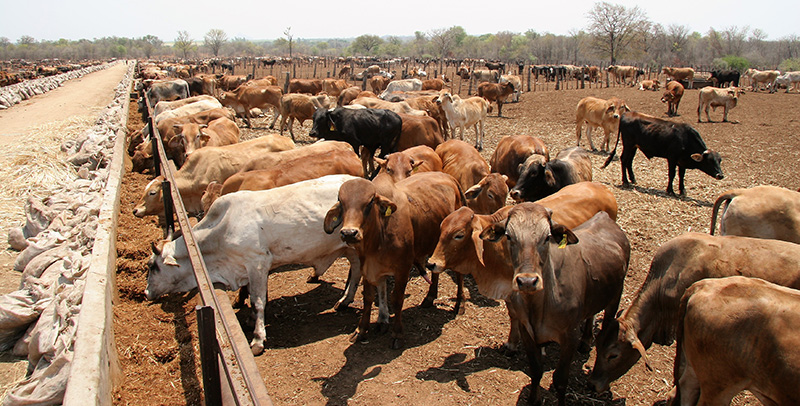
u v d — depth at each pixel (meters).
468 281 7.30
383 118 12.41
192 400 4.44
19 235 7.83
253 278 5.68
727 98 21.34
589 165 9.12
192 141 10.84
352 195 4.93
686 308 3.92
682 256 4.79
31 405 3.92
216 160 9.05
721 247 4.67
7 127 17.45
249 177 7.07
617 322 4.64
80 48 150.12
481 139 17.27
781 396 3.36
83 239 6.93
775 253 4.52
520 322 4.60
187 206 9.12
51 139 15.07
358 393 4.81
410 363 5.31
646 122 11.67
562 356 4.54
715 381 3.77
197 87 28.66
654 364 5.46
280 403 4.67
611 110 15.20
